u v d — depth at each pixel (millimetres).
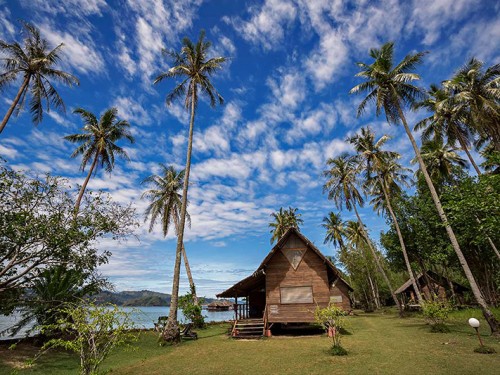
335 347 12703
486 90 21609
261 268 20578
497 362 9703
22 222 12211
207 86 23812
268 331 19453
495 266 31750
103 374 7238
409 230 31797
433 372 8930
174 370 11062
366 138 34719
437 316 17750
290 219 55500
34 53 21203
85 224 13773
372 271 48188
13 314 14836
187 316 27266
